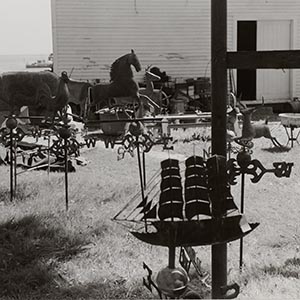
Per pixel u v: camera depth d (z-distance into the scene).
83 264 4.66
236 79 18.19
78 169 9.03
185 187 2.78
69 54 17.03
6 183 7.75
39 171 8.73
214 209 2.75
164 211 2.74
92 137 7.25
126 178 8.25
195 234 2.70
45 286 4.21
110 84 7.76
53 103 6.99
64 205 6.50
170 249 2.75
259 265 4.54
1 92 8.39
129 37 17.38
